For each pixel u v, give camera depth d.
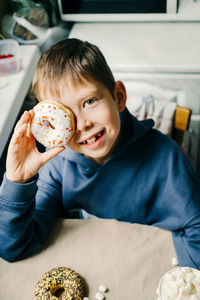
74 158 0.80
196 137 1.60
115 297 0.65
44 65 0.68
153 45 1.50
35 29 1.42
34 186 0.72
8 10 1.52
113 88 0.71
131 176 0.84
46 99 0.68
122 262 0.71
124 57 1.44
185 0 1.57
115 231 0.78
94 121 0.65
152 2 1.54
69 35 1.60
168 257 0.72
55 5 1.56
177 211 0.84
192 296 0.57
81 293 0.65
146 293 0.66
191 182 0.85
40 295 0.65
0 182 1.21
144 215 0.90
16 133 0.67
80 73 0.64
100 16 1.61
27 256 0.74
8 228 0.71
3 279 0.70
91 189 0.86
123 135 0.80
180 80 1.45
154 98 1.32
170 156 0.85
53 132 0.65
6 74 1.12
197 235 0.76
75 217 0.96
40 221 0.79
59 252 0.74
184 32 1.56
